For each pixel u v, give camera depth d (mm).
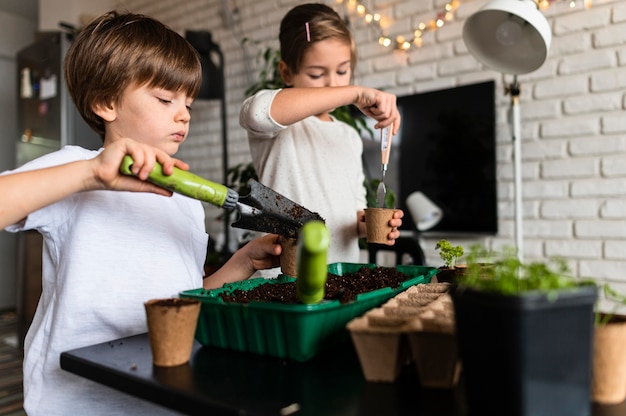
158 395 534
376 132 2391
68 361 646
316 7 1382
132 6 3574
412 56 2361
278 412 463
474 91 2152
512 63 1553
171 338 598
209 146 3191
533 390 424
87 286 882
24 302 2969
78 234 900
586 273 1958
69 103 2838
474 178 2172
